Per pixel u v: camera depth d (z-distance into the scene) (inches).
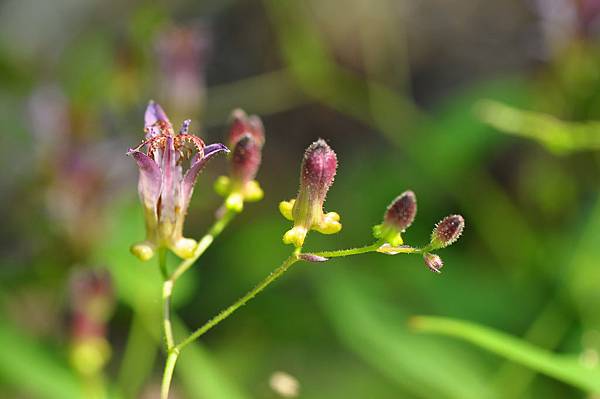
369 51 27.5
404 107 26.3
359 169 24.5
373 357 18.1
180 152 13.8
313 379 20.1
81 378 16.8
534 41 20.7
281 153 27.0
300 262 22.1
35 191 19.4
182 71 18.2
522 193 23.6
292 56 23.3
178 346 13.6
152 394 20.5
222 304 22.1
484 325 19.4
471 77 28.0
